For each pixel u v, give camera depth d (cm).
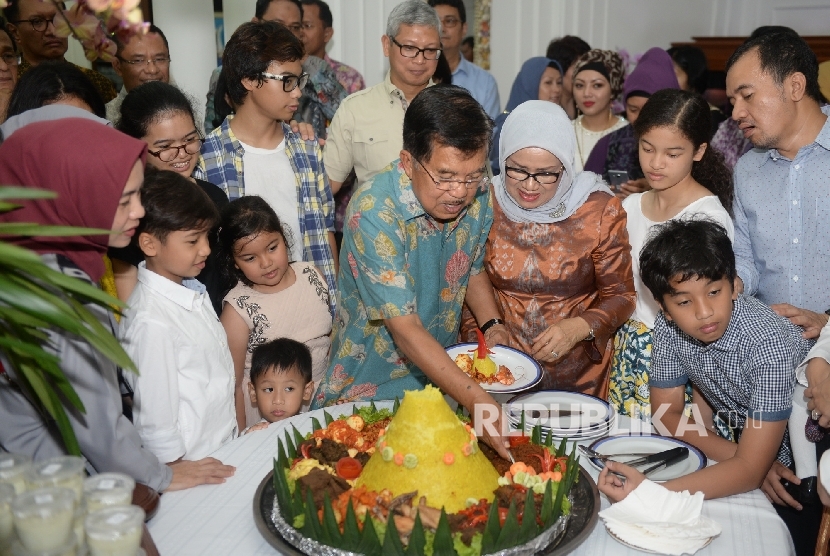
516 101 471
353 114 333
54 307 110
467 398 170
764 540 144
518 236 227
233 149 268
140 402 174
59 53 308
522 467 148
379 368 215
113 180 139
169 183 178
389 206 189
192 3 388
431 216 193
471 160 173
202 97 399
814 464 197
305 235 280
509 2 617
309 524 129
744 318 182
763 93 217
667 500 147
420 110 174
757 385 176
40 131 144
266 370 227
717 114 435
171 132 229
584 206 223
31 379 124
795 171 227
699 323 172
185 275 185
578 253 224
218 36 461
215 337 194
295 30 384
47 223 143
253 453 176
